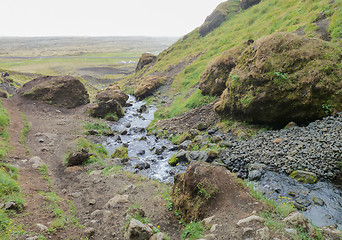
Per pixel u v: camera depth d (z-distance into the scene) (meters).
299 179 10.80
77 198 10.39
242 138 16.22
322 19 24.70
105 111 28.97
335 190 9.87
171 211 9.12
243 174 12.48
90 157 15.45
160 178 14.15
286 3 36.28
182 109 27.17
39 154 15.40
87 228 7.71
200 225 7.43
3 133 16.50
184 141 18.98
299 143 12.74
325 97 14.09
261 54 17.62
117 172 13.51
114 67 107.19
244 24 41.22
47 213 8.18
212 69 26.45
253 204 7.67
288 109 15.46
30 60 125.06
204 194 8.36
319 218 8.53
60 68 101.19
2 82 41.94
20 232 6.55
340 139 11.52
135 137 22.84
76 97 31.98
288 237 5.99
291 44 16.61
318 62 15.00
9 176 10.34
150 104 34.84
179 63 45.75
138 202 9.75
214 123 20.56
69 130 21.78
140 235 7.06
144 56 63.25
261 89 16.50
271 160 12.48
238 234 6.29
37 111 27.09
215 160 14.05
